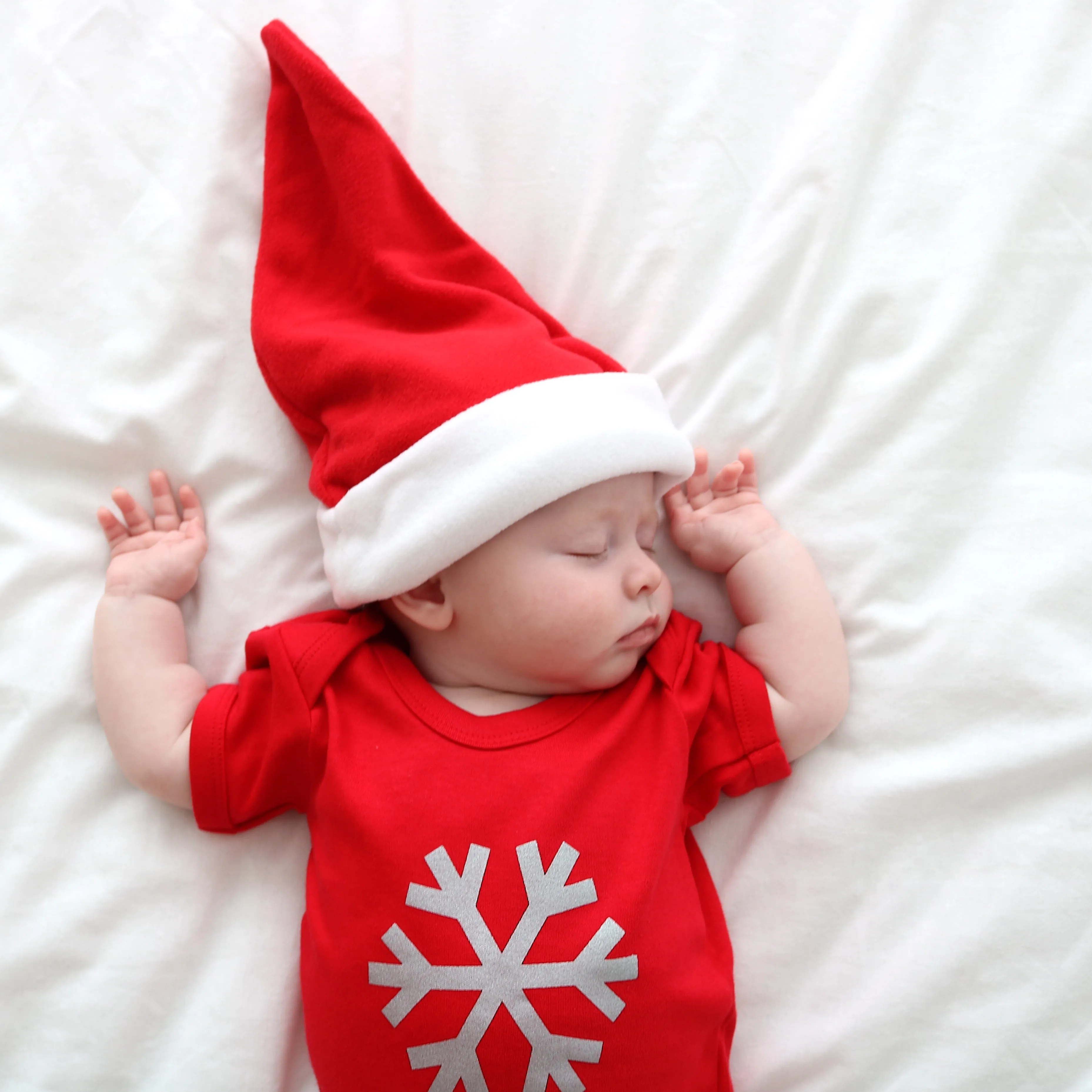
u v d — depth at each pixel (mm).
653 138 1098
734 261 1078
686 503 1056
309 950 940
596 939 845
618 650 945
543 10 1114
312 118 1043
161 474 1046
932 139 1079
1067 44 1070
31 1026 963
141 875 994
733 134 1090
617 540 937
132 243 1079
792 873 1009
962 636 1002
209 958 992
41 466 1061
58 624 1030
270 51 1065
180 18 1109
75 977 973
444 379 907
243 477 1063
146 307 1069
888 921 983
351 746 933
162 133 1096
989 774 979
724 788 1000
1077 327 1039
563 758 912
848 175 1064
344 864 902
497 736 923
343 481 965
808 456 1059
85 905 980
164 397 1056
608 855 876
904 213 1070
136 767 975
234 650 1047
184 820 1011
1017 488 1023
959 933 965
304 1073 988
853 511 1039
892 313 1057
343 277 1055
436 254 1049
